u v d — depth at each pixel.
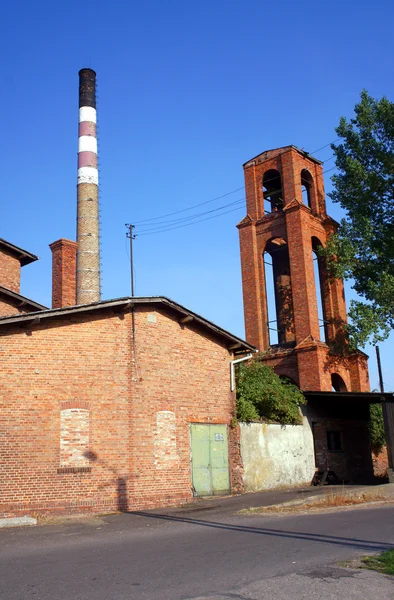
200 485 19.08
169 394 18.73
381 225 31.05
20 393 16.27
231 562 8.75
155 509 17.11
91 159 31.50
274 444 23.25
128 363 17.95
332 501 17.84
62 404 16.73
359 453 28.66
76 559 9.40
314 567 8.32
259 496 19.50
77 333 17.41
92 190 30.98
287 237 34.38
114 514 16.16
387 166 30.62
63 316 17.28
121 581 7.68
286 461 23.67
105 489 16.73
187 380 19.41
